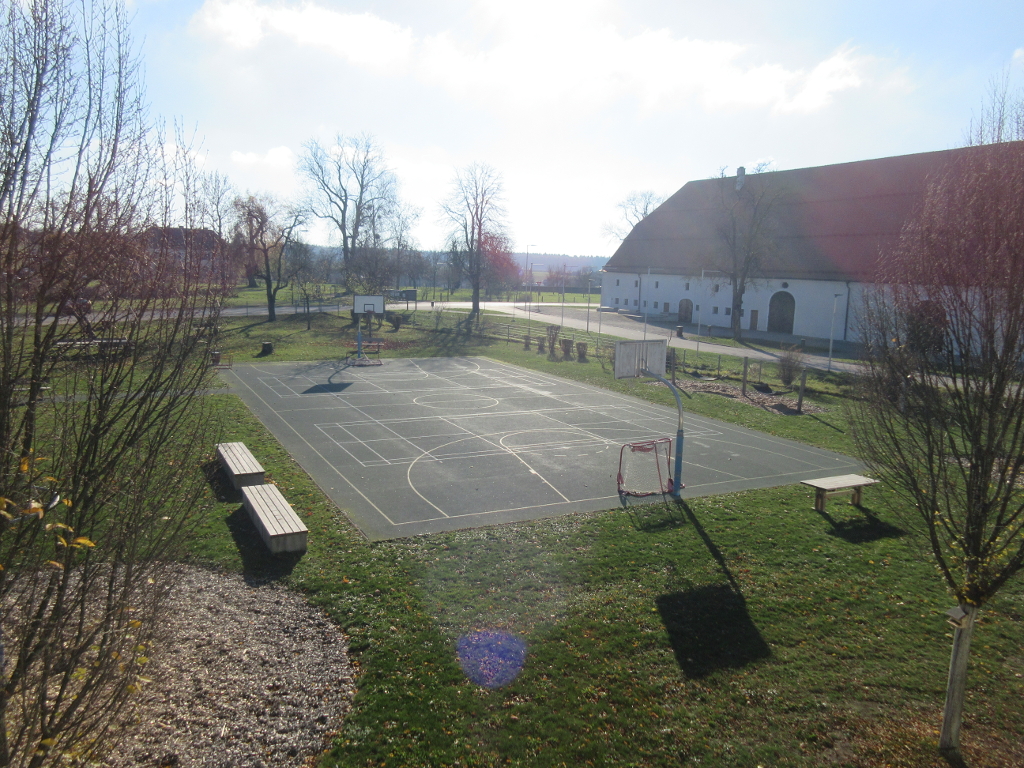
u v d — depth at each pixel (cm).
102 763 662
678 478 1702
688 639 1008
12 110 454
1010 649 1009
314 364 3856
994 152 689
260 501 1436
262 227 5650
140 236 548
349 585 1146
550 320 6569
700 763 749
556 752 755
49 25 472
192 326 637
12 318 452
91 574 575
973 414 704
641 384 3309
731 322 6053
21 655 483
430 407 2728
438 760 733
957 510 838
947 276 685
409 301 8975
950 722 771
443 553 1299
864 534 1448
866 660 971
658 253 7225
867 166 5594
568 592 1148
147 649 602
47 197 466
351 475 1803
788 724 823
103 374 530
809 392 3123
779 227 5838
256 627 995
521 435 2278
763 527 1474
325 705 819
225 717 779
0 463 449
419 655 936
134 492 559
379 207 8131
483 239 7281
